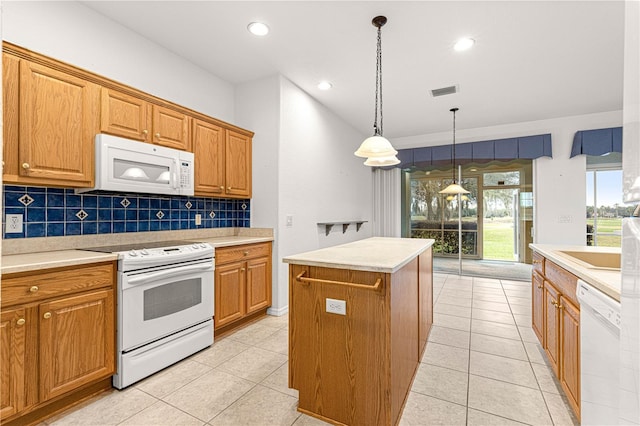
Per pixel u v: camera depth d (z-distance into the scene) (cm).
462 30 252
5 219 191
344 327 162
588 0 216
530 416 169
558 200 455
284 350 246
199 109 314
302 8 228
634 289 86
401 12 231
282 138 332
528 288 436
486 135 496
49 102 187
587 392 137
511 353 241
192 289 236
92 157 208
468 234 534
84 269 179
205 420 165
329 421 165
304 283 171
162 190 245
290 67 315
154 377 206
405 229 580
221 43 275
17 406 153
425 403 180
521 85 350
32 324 159
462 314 331
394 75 330
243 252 291
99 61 236
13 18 194
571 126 446
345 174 481
